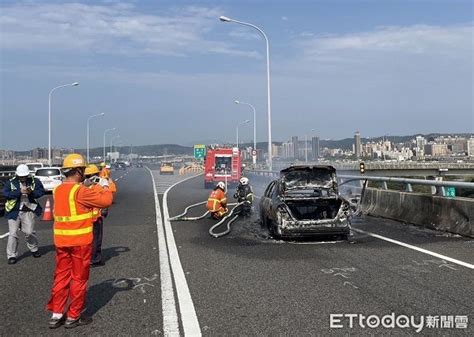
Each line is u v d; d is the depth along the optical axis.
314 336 5.21
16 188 9.61
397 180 14.97
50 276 8.33
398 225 13.88
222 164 37.25
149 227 14.43
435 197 13.20
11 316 6.08
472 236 11.40
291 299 6.59
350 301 6.44
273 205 11.92
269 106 39.03
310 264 8.80
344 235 11.54
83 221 5.70
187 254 10.03
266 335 5.25
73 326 5.60
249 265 8.83
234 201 23.80
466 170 70.25
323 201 11.53
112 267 8.83
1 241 12.38
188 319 5.82
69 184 5.78
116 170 101.38
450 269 8.16
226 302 6.50
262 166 59.38
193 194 29.62
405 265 8.54
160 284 7.55
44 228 14.80
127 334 5.37
